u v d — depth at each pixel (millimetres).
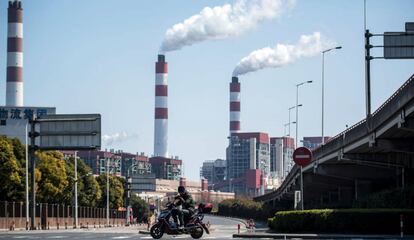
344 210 52875
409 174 88250
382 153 83500
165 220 35406
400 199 74438
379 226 51500
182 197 35562
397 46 57844
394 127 64188
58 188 119750
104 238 44094
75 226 112625
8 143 103000
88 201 153875
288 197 162375
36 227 92062
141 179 192375
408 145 71188
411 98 55656
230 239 44750
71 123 80000
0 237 44719
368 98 67812
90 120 79500
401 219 45375
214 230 90875
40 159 118688
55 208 115000
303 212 54812
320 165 100375
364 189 101750
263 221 184250
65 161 139500
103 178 178750
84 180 153125
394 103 61469
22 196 102625
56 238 43562
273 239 47156
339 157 87062
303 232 54688
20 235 50062
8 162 101562
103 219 158625
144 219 176125
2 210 89500
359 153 84250
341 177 100375
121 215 185375
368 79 65812
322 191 146125
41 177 117938
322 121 101500
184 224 35375
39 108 167000
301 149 53312
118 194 181625
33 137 80250
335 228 52750
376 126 68250
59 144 79938
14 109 166125
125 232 67625
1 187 101562
